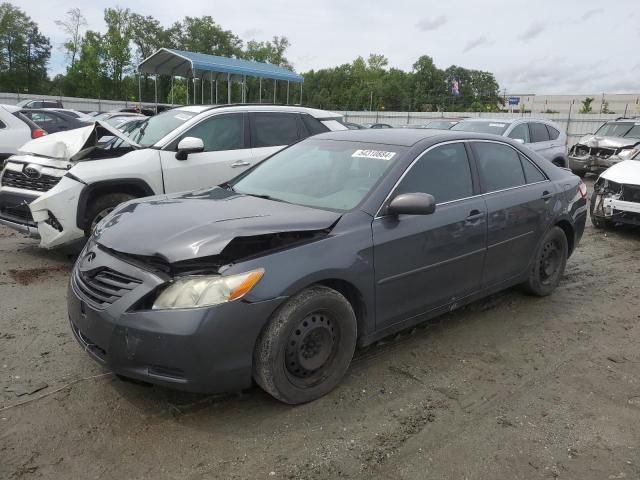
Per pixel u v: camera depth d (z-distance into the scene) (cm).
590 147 1550
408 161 395
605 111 5500
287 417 317
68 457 277
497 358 404
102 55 6438
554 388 364
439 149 422
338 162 416
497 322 473
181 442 292
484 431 311
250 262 303
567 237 553
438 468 278
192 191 429
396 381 364
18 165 612
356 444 295
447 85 9725
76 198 556
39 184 595
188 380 290
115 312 295
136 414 316
